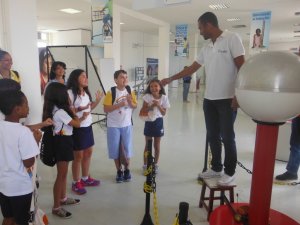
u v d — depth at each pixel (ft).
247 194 9.62
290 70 3.04
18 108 5.21
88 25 36.32
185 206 3.49
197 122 22.12
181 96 40.75
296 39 51.47
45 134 7.68
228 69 6.68
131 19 30.19
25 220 5.60
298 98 3.04
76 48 17.26
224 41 6.63
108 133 10.18
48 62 17.95
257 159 3.55
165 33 33.81
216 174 7.98
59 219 7.92
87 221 7.88
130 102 10.11
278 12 26.32
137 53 46.01
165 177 11.09
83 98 9.14
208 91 7.14
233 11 26.25
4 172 5.32
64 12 27.55
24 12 11.84
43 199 9.04
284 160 13.24
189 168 12.09
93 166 12.20
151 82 10.89
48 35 41.96
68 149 7.82
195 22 33.04
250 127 20.35
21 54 11.87
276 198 9.46
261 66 3.16
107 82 19.98
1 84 5.74
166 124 21.22
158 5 8.52
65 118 7.52
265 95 3.06
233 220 3.88
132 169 11.88
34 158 5.45
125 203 8.93
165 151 14.48
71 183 10.35
